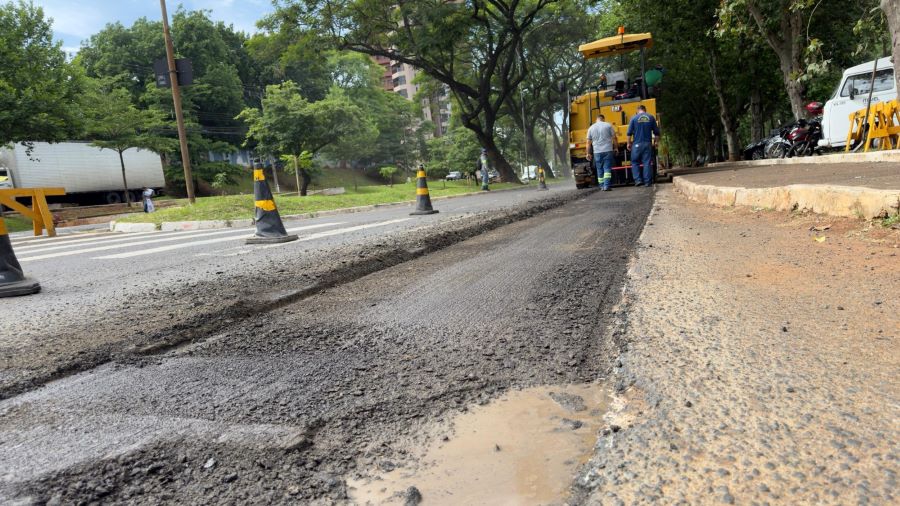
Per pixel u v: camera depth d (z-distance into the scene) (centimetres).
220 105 5591
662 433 134
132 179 3788
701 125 3931
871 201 406
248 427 160
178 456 144
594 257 406
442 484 125
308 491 125
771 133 2019
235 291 367
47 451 150
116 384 203
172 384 200
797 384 153
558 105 5084
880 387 147
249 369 213
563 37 3956
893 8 537
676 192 1034
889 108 1010
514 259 432
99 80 3697
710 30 1143
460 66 3962
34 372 216
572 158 1449
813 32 1747
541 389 176
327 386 191
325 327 271
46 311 348
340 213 1608
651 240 455
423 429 154
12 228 2178
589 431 146
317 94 7069
